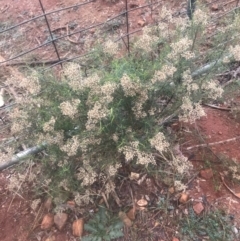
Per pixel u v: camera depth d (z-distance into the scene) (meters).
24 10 3.78
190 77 2.09
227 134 2.66
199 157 2.53
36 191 2.40
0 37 3.57
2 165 2.39
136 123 2.21
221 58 2.35
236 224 2.27
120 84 2.01
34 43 3.48
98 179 2.38
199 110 2.09
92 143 2.06
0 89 3.05
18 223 2.40
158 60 2.24
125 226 2.29
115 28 3.46
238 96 2.84
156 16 3.49
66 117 2.09
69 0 3.81
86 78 2.07
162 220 2.30
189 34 2.29
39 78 2.12
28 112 2.10
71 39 3.43
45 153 2.37
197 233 2.26
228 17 3.20
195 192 2.39
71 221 2.35
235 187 2.43
